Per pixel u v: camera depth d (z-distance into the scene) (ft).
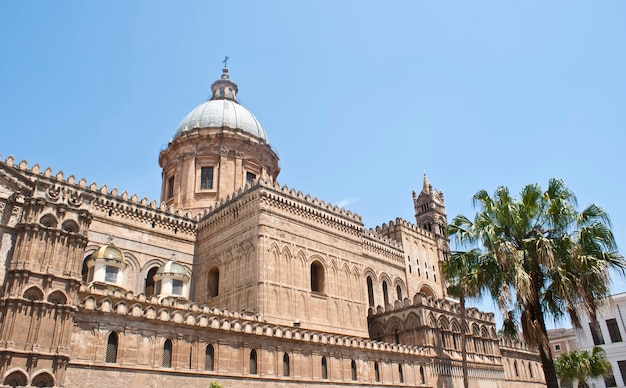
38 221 101.71
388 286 222.07
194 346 119.85
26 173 156.76
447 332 187.42
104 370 103.14
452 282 155.43
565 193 112.68
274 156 251.80
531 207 111.55
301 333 141.69
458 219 131.03
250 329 131.13
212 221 192.54
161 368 111.96
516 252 105.29
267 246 167.53
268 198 175.11
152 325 113.91
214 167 229.66
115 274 142.61
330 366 145.89
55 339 95.35
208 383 118.83
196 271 190.80
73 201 109.60
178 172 230.68
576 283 100.32
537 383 245.04
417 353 171.63
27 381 89.30
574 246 101.50
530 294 99.30
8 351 88.38
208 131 234.58
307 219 186.39
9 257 97.96
